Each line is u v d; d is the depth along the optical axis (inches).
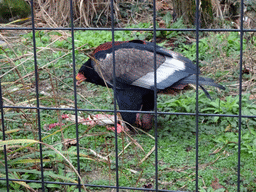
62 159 118.8
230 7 314.3
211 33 258.7
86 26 310.3
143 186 113.0
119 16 331.9
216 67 213.8
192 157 130.2
